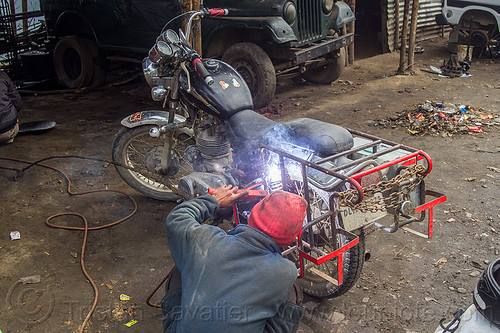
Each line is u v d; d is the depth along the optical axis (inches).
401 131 240.7
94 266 138.6
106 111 279.4
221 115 132.0
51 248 146.3
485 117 255.1
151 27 279.0
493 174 192.4
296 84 331.6
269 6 255.6
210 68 136.3
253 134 122.4
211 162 141.4
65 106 290.4
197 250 77.2
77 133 240.4
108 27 297.9
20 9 433.7
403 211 100.3
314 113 270.2
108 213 165.8
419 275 135.0
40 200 173.2
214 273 75.0
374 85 323.6
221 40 282.5
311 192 111.5
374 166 100.4
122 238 152.3
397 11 388.8
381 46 436.1
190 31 145.9
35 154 211.9
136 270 137.3
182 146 166.2
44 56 347.6
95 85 331.3
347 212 100.7
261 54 259.4
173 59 134.7
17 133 224.2
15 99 213.6
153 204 172.2
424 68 361.1
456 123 246.2
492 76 341.7
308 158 108.4
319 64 304.2
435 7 446.6
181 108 159.3
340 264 99.3
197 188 131.1
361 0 486.9
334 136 109.3
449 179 189.0
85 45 323.3
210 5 268.7
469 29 380.5
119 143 166.4
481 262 139.8
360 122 254.5
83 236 152.3
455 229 156.1
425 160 102.7
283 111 275.4
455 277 133.8
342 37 294.5
